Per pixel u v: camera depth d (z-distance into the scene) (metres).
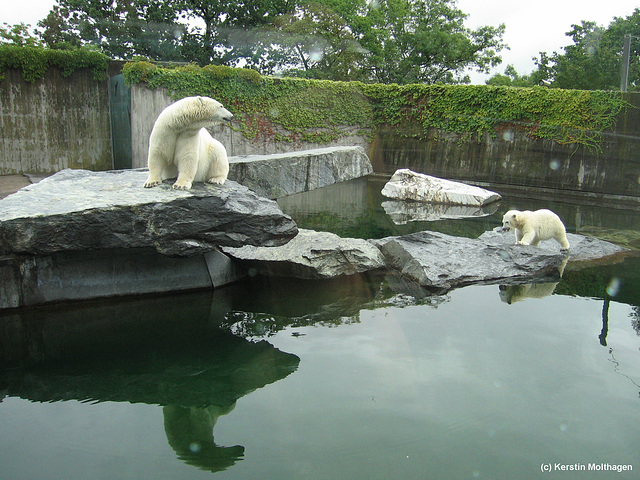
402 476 2.57
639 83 23.22
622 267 7.07
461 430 2.99
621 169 15.57
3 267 4.91
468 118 18.75
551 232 7.45
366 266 6.58
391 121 20.84
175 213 4.88
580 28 25.20
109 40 26.19
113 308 5.25
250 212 5.25
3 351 4.22
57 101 16.47
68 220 4.61
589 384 3.59
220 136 18.25
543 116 16.98
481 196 13.05
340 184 16.17
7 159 15.85
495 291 5.93
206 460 2.71
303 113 19.78
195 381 3.71
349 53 25.53
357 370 3.80
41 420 3.13
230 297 5.68
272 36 25.53
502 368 3.83
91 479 2.53
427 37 26.39
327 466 2.64
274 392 3.47
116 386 3.65
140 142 16.38
